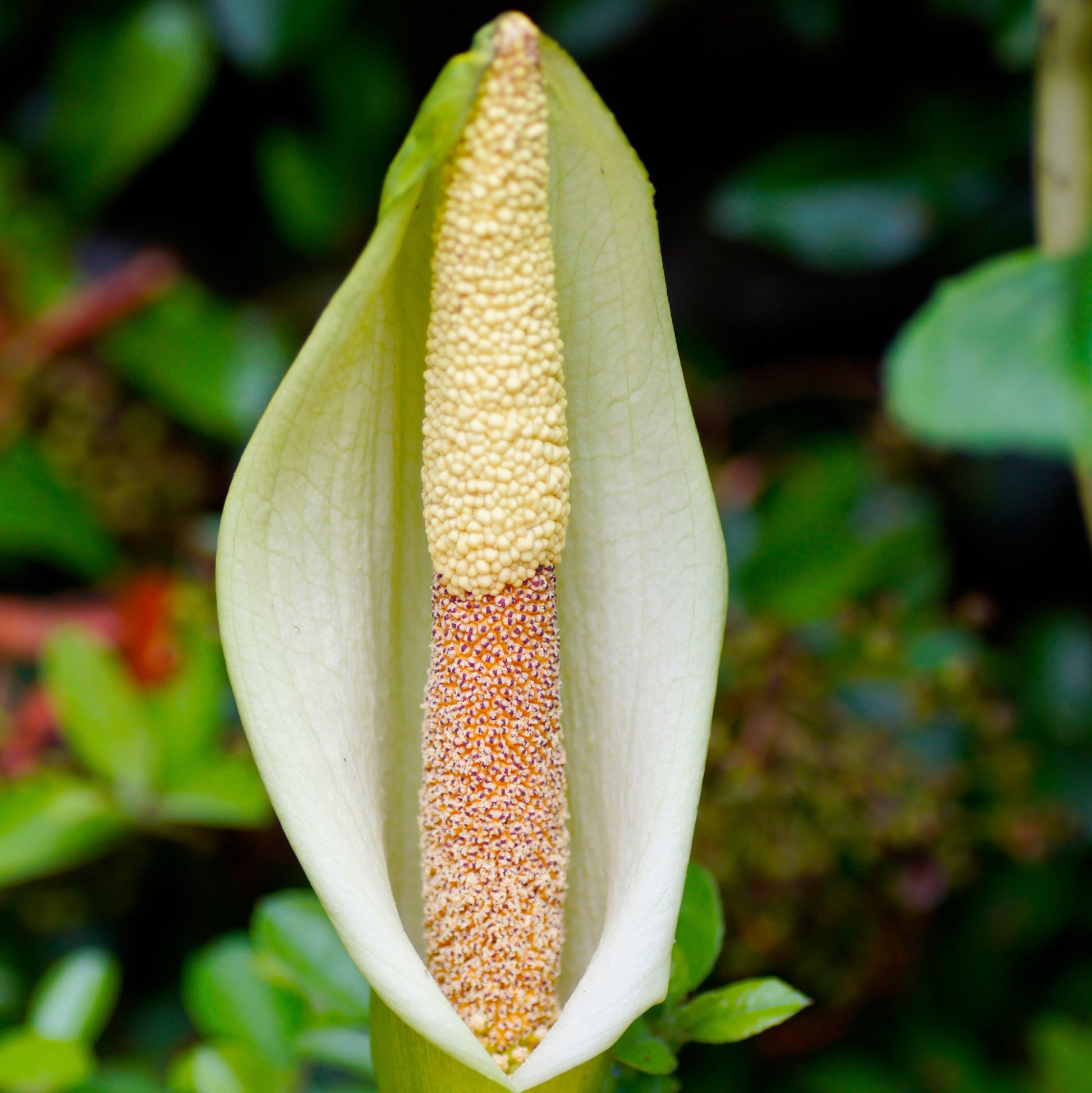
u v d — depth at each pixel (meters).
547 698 0.58
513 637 0.58
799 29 1.08
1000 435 0.71
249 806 0.79
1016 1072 0.98
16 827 0.78
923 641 0.94
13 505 1.00
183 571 1.02
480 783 0.58
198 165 1.24
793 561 0.96
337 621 0.58
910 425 0.71
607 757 0.59
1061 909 1.01
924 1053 0.97
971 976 1.01
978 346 0.71
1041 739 1.06
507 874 0.58
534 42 0.55
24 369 1.06
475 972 0.58
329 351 0.56
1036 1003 1.03
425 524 0.58
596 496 0.59
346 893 0.56
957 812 0.88
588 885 0.60
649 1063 0.59
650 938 0.56
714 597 0.58
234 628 0.56
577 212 0.58
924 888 0.87
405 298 0.58
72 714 0.81
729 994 0.61
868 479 1.02
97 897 0.94
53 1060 0.68
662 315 0.57
